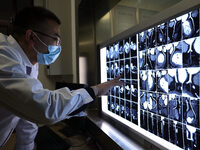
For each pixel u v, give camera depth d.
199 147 0.50
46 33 0.67
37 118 0.54
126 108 0.92
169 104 0.62
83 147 1.03
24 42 0.70
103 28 1.45
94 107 1.44
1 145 0.80
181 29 0.55
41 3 2.12
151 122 0.72
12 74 0.55
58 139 1.12
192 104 0.52
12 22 0.71
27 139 1.02
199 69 0.49
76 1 1.75
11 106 0.55
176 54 0.57
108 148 0.90
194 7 0.49
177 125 0.58
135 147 0.77
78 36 1.67
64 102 0.56
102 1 1.45
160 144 0.66
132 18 1.11
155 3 0.90
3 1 2.17
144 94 0.76
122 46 0.93
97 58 1.28
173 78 0.59
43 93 0.55
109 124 1.10
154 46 0.68
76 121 1.28
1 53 0.57
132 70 0.85
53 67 1.73
